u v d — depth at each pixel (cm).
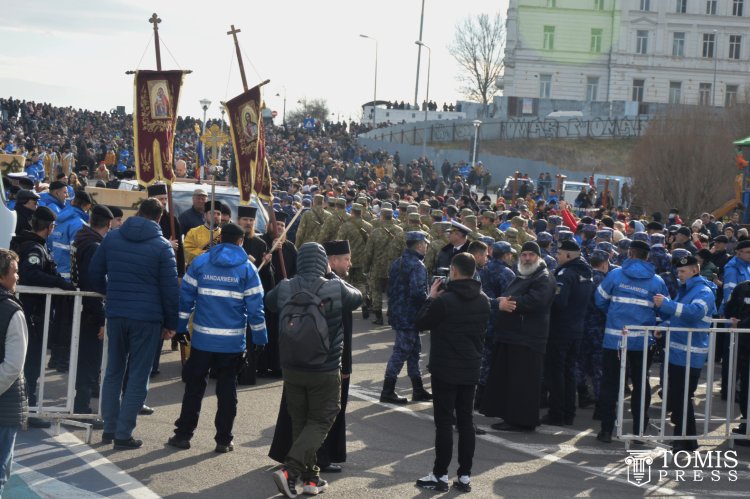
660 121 3434
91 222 856
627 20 7019
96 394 937
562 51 7150
